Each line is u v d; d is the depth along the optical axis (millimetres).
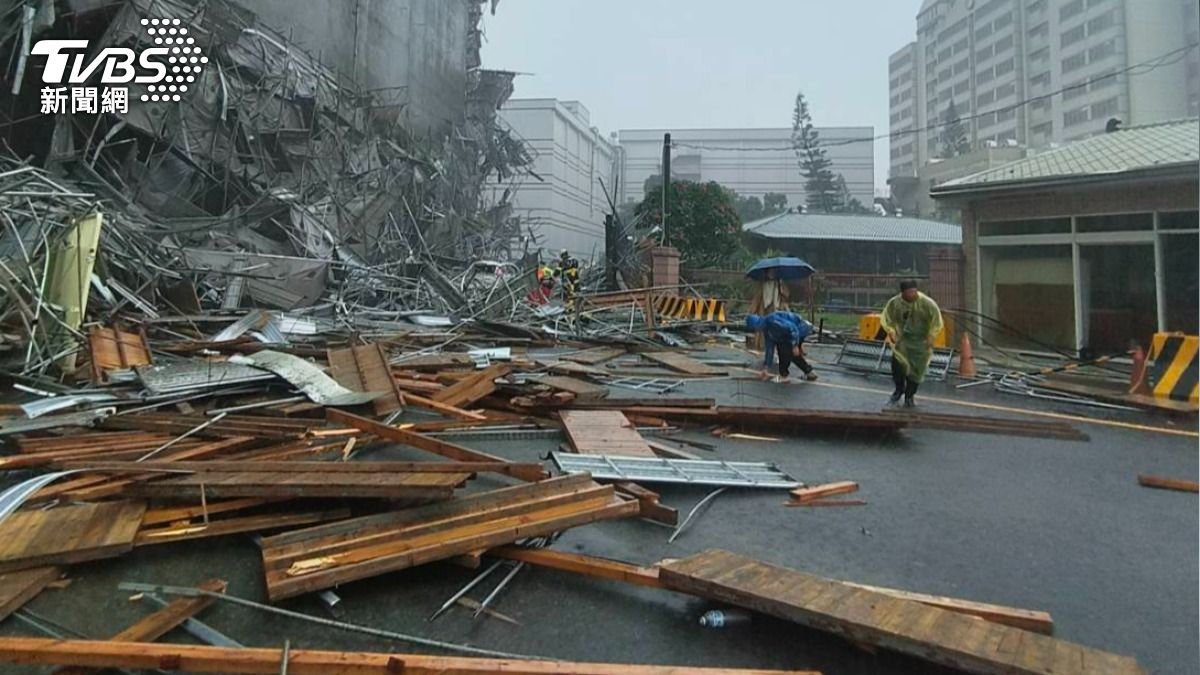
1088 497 4684
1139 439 6508
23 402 6043
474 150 42438
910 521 4148
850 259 36875
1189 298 11625
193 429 4996
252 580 2990
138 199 16375
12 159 12648
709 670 2240
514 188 51688
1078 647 2373
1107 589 3225
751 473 4910
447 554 2986
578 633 2664
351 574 2777
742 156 81750
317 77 24031
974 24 58188
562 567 3160
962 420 6785
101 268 10445
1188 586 3270
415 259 22547
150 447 4605
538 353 12273
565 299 21734
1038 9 46094
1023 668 2205
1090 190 12922
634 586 3062
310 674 2156
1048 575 3377
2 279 7008
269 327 10891
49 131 16281
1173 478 5086
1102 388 9109
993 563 3518
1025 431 6590
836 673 2434
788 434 6500
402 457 4996
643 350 13281
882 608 2574
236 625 2631
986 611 2803
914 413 7102
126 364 7391
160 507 3531
